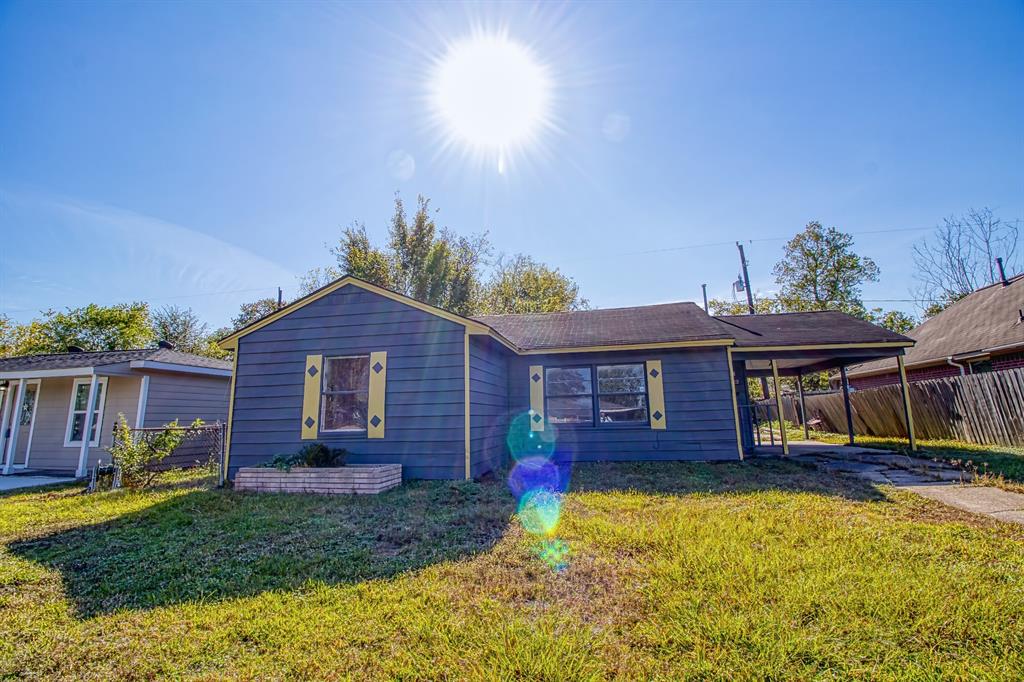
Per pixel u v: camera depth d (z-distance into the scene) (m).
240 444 8.77
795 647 2.59
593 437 10.77
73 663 2.67
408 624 2.99
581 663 2.49
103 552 4.63
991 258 24.88
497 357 10.41
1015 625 2.78
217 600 3.46
